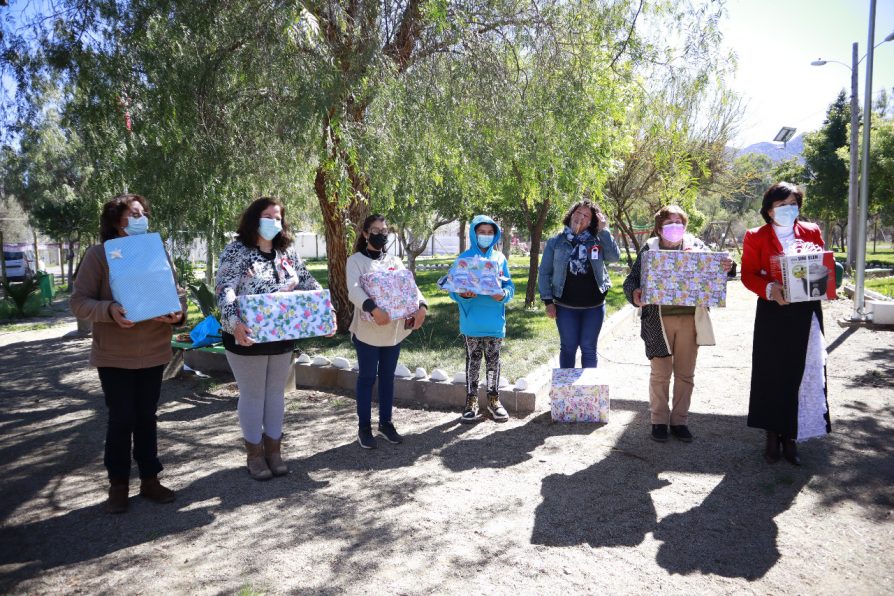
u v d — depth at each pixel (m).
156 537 3.33
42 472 4.35
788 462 4.18
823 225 50.09
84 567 3.02
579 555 3.07
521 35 7.82
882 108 34.81
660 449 4.52
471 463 4.34
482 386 5.66
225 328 3.96
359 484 4.02
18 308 15.92
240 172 7.67
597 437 4.80
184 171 7.05
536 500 3.72
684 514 3.49
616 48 8.04
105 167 7.08
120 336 3.48
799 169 38.62
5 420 5.70
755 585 2.78
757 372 4.11
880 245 76.56
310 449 4.70
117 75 6.53
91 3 6.66
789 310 3.99
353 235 8.12
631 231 18.84
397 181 7.63
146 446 3.75
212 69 6.71
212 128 7.07
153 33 6.69
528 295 13.32
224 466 4.38
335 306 9.48
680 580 2.83
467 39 7.51
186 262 7.75
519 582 2.84
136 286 3.33
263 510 3.65
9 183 15.48
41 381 7.44
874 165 28.64
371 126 6.99
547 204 12.84
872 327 9.21
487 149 7.73
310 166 8.26
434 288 19.77
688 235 4.85
